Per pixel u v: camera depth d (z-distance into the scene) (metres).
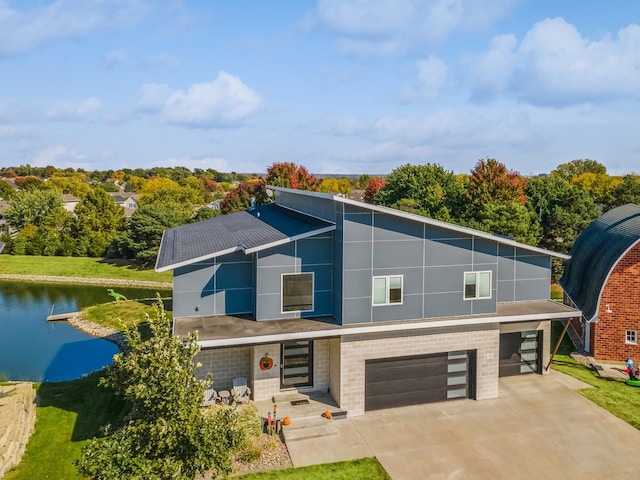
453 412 18.94
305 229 20.22
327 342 20.06
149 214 60.69
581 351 25.81
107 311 37.69
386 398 19.23
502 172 54.91
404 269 19.27
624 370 23.06
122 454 10.72
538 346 22.77
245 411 18.17
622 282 23.94
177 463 10.47
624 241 24.22
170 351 11.45
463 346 19.81
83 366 27.59
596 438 16.86
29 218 76.81
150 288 52.69
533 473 14.82
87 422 18.19
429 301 19.67
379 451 16.03
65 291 50.81
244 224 26.17
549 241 45.75
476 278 20.20
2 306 43.62
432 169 68.25
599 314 24.41
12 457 14.98
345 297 18.66
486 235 19.98
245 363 20.02
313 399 19.36
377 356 18.81
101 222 69.50
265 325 18.75
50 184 119.62
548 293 23.50
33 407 19.17
